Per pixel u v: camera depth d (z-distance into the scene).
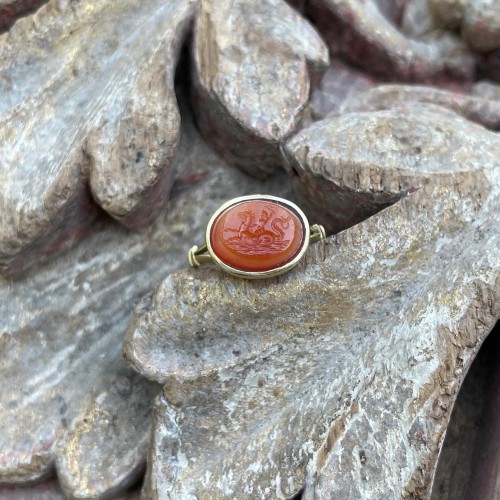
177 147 0.12
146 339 0.10
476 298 0.09
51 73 0.11
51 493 0.11
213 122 0.12
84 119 0.11
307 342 0.10
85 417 0.11
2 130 0.11
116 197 0.10
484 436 0.11
